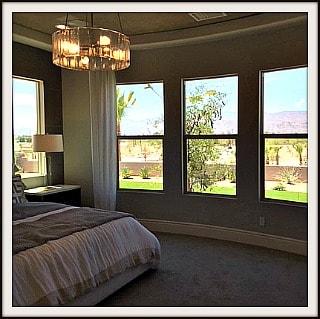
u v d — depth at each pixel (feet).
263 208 14.62
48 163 17.34
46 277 7.84
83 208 11.92
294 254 13.50
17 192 13.32
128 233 10.72
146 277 11.26
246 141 14.97
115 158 17.46
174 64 16.47
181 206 16.71
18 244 8.09
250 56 14.69
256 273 11.54
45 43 15.92
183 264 12.44
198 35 14.90
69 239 8.89
